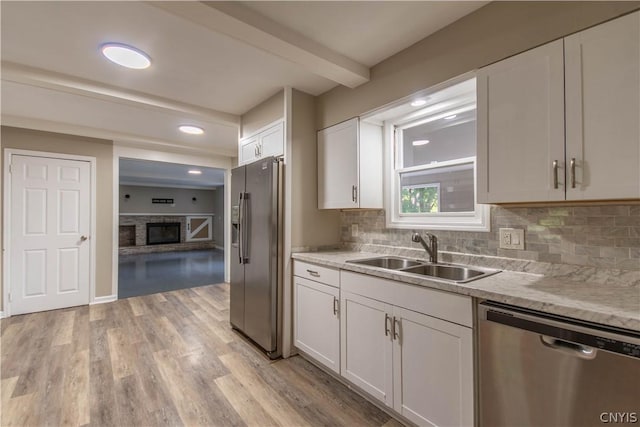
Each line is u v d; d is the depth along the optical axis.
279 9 1.61
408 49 1.99
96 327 3.10
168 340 2.80
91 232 3.91
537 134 1.35
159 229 10.27
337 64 2.04
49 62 2.15
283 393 1.98
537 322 1.12
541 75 1.34
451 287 1.39
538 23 1.40
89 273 3.90
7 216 3.43
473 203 2.04
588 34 1.22
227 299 4.16
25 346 2.65
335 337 2.09
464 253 1.99
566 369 1.06
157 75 2.36
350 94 2.43
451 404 1.41
